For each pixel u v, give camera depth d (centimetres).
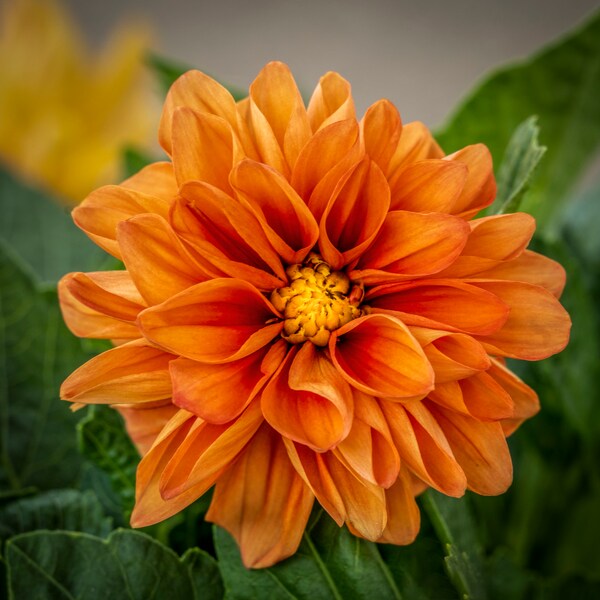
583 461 38
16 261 36
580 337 38
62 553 31
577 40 39
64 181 56
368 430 29
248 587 31
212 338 30
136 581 32
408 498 30
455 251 30
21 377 36
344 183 30
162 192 31
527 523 39
